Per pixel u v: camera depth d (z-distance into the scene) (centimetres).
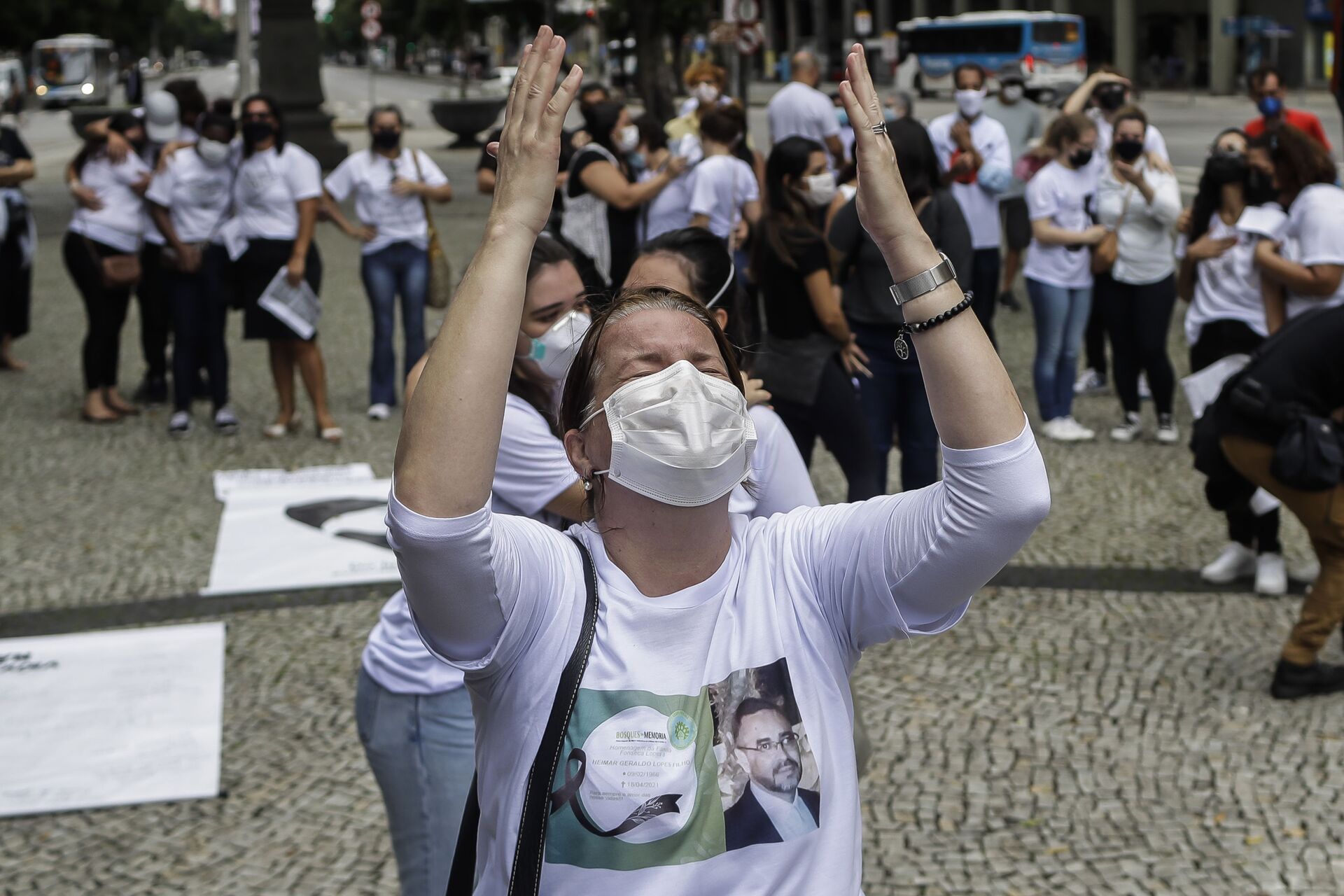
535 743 151
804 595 158
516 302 141
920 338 147
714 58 2500
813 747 153
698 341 155
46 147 3522
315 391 782
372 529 625
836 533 160
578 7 2848
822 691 156
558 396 253
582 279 383
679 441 146
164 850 361
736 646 154
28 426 826
